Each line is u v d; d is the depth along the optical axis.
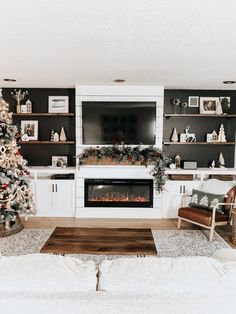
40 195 5.40
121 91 5.26
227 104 5.51
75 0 1.78
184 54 3.06
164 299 1.22
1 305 1.18
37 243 4.10
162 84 5.09
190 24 2.19
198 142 5.53
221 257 1.77
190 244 4.14
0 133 4.08
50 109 5.64
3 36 2.50
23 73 4.19
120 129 5.31
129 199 5.50
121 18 2.08
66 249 3.02
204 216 4.34
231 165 5.83
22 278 1.24
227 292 1.25
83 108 5.25
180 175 5.34
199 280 1.27
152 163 5.29
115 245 3.15
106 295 1.22
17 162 4.36
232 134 5.79
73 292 1.23
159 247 4.02
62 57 3.23
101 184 5.40
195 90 5.68
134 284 1.25
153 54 3.07
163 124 5.77
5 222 4.36
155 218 5.41
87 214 5.43
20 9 1.92
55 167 5.58
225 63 3.46
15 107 5.66
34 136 5.69
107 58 3.27
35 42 2.68
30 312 1.18
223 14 1.99
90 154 5.27
